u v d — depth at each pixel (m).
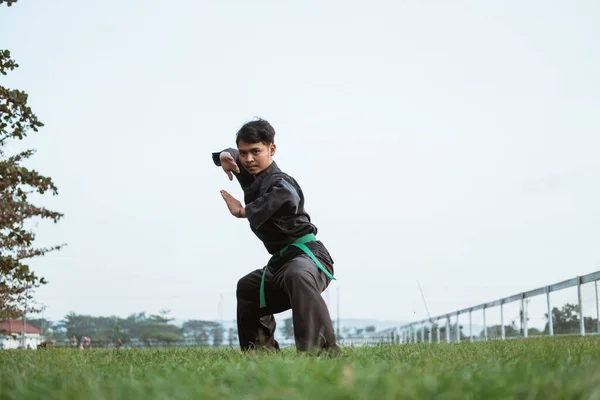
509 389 2.90
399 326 43.50
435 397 2.81
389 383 2.87
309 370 3.68
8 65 8.52
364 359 5.34
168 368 4.58
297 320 5.89
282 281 6.25
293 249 6.40
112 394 3.15
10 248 10.52
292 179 6.50
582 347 5.74
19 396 3.25
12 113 8.52
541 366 4.10
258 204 6.15
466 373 3.72
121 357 7.04
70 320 43.22
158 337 42.62
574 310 17.62
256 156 6.51
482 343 8.72
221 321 39.84
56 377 3.96
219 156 6.88
